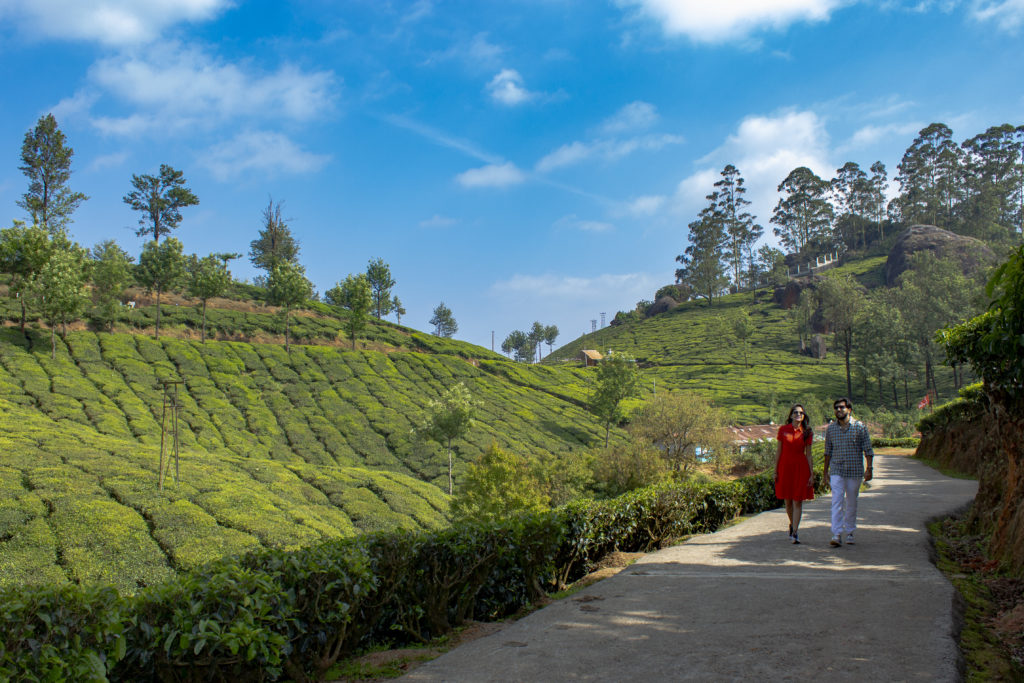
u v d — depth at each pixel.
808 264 176.38
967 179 163.25
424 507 36.81
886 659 4.44
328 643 5.42
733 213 184.75
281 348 75.44
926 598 6.00
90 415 45.59
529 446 61.16
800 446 9.22
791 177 189.75
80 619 3.89
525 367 97.06
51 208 89.88
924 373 108.38
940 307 94.19
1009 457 8.12
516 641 5.48
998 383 7.91
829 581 6.84
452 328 164.62
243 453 47.19
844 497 8.95
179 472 32.28
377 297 110.50
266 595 4.79
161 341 67.12
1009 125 158.38
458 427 52.53
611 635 5.43
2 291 66.44
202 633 4.29
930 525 10.71
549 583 8.49
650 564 8.40
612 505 9.98
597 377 72.31
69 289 57.25
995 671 4.33
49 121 88.25
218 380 61.81
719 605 6.15
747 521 11.97
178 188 101.44
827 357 130.50
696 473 51.97
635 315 192.12
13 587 3.89
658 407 55.41
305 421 57.81
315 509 32.41
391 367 78.69
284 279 76.81
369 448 54.78
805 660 4.50
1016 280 6.48
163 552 22.77
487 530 7.21
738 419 88.00
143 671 4.31
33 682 3.58
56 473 27.84
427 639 6.57
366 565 5.68
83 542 22.08
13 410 41.66
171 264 71.88
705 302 185.88
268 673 4.90
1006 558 7.22
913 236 139.25
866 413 86.81
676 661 4.65
